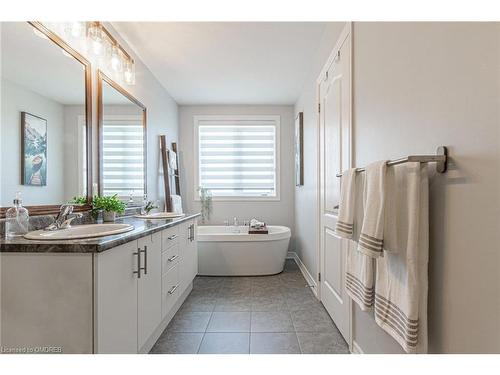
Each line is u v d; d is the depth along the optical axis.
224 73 3.33
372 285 1.31
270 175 4.59
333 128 2.24
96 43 1.98
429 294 1.01
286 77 3.45
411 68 1.13
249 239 3.55
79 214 1.95
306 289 3.07
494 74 0.74
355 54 1.77
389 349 1.34
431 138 1.00
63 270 1.18
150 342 1.87
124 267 1.42
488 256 0.76
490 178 0.75
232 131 4.57
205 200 4.44
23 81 1.51
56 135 1.76
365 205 1.28
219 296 2.87
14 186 1.45
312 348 1.90
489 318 0.76
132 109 2.82
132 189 2.81
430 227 1.01
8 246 1.17
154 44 2.67
